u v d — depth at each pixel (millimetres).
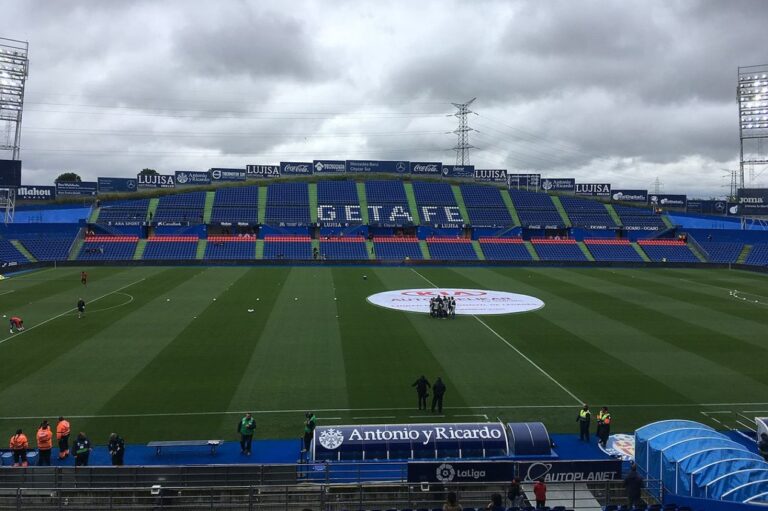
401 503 20359
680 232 118312
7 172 91312
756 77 106750
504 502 20531
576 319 52562
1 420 28125
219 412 29422
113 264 93062
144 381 33750
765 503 17109
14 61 90750
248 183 134000
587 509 19969
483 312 55656
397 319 51750
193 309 54750
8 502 19375
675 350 41750
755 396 32406
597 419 28328
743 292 70438
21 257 89438
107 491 19922
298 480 21234
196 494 20469
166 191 129625
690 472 20141
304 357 38969
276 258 100000
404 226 116500
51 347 40719
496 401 31391
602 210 128625
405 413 29578
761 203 110500
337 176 137125
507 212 125062
